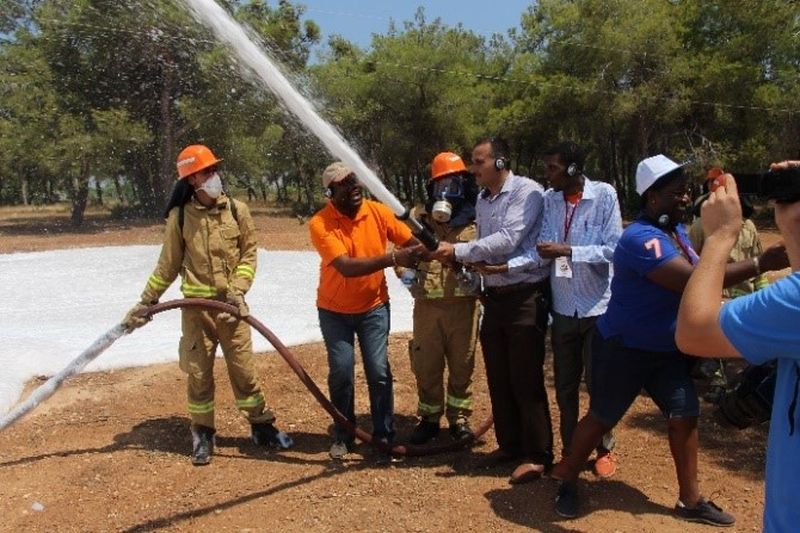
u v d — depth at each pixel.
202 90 25.58
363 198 4.95
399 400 6.23
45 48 25.30
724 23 26.41
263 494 4.47
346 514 4.15
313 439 5.45
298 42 28.94
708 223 2.15
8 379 6.48
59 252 17.23
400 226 5.07
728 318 1.96
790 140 24.08
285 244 18.28
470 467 4.84
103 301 10.65
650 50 25.72
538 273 4.51
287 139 32.44
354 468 4.87
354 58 32.03
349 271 4.61
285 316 9.12
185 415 5.93
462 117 30.25
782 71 23.70
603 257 4.30
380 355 4.97
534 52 33.75
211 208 5.05
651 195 3.86
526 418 4.55
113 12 24.30
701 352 2.07
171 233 5.02
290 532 3.97
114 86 26.36
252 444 5.36
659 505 4.18
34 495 4.51
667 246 3.74
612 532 3.86
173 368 7.01
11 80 25.45
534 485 4.46
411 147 31.33
